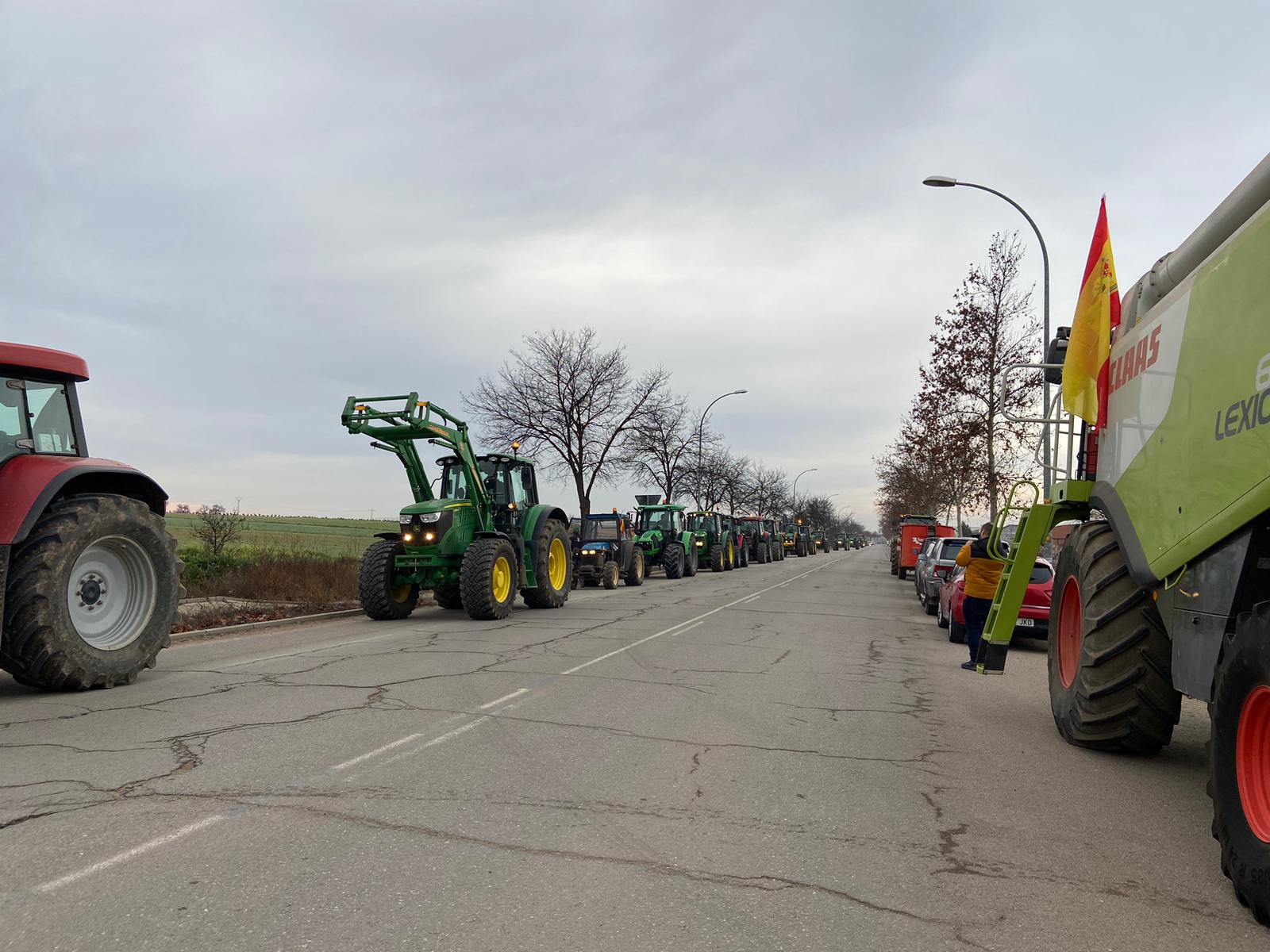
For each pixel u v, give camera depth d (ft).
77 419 27.22
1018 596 24.48
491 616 48.29
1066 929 10.90
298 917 10.60
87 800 14.99
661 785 16.81
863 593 83.35
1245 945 10.61
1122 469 18.76
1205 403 14.84
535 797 15.72
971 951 10.21
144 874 11.82
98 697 24.86
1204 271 15.30
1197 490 14.98
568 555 60.49
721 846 13.55
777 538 186.70
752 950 10.05
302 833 13.57
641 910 11.07
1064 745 21.61
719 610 58.34
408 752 18.66
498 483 53.57
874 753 20.06
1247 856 11.48
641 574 91.15
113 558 26.94
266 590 58.59
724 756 19.22
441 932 10.29
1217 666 13.28
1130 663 19.39
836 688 28.99
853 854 13.34
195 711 22.80
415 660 32.58
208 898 11.09
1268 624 11.67
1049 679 23.44
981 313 87.76
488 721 21.91
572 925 10.58
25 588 24.11
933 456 95.91
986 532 32.89
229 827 13.75
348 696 25.11
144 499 29.01
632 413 122.01
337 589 61.46
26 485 24.06
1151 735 19.75
